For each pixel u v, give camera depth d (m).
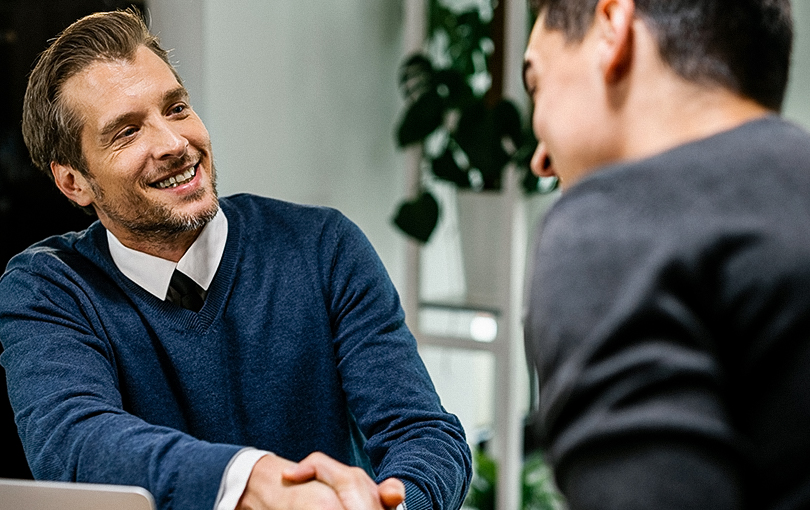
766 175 0.51
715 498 0.44
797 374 0.47
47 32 2.45
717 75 0.55
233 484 0.90
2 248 2.53
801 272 0.48
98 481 0.97
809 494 0.47
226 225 1.31
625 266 0.50
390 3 3.11
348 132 2.95
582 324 0.49
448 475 1.10
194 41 2.38
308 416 1.31
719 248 0.49
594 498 0.46
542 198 2.81
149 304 1.26
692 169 0.52
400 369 1.25
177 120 1.21
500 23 2.66
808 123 2.68
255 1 2.52
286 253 1.34
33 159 1.31
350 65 2.94
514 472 2.71
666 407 0.46
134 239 1.25
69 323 1.21
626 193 0.53
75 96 1.17
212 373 1.26
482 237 2.75
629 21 0.56
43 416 1.08
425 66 2.74
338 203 2.94
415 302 2.84
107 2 2.42
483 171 2.62
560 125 0.61
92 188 1.22
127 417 1.04
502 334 2.68
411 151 2.80
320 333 1.32
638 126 0.57
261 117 2.58
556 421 0.50
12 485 0.79
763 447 0.48
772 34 0.56
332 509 0.86
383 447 1.18
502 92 2.68
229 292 1.28
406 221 2.71
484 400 2.89
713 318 0.49
